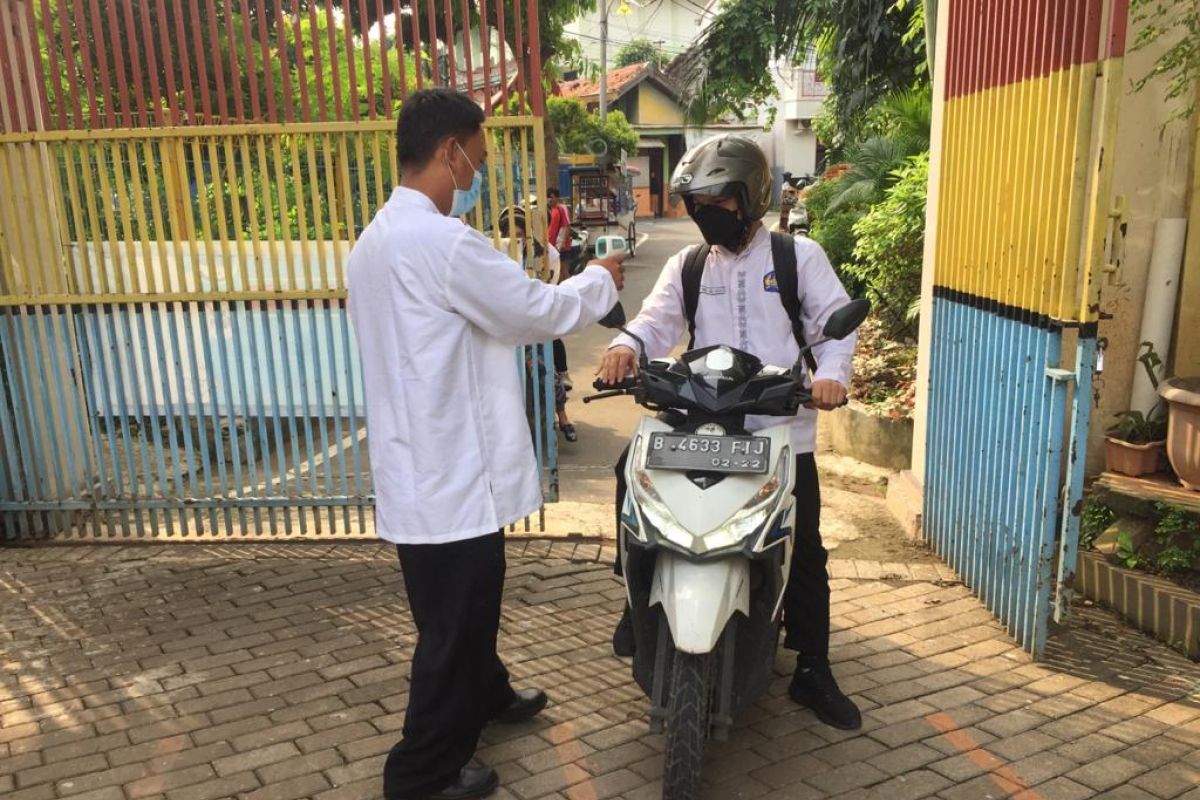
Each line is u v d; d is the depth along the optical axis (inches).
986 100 161.0
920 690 138.3
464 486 104.6
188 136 180.9
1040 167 140.7
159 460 197.6
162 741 128.5
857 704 134.9
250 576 184.1
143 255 186.1
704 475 108.0
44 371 194.7
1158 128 172.2
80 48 182.5
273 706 136.9
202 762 123.6
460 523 104.7
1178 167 173.8
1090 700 134.3
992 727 128.1
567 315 107.1
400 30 179.3
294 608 169.6
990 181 159.2
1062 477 156.6
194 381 192.4
